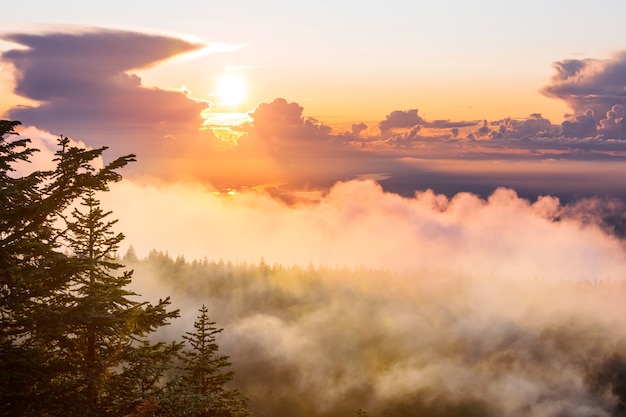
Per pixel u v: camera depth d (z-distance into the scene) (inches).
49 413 516.4
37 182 511.5
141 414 534.0
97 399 564.7
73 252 560.1
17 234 519.8
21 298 501.7
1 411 495.8
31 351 507.5
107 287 553.6
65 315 521.7
